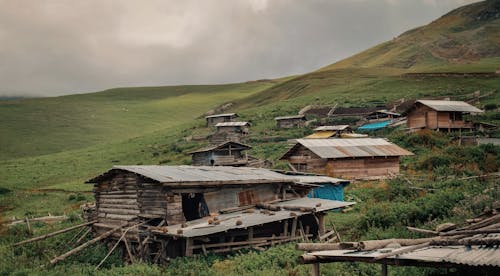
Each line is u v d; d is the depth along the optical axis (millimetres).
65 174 79062
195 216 27516
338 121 92375
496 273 9016
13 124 138375
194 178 23172
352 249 11086
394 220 23875
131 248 23250
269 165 62719
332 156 46594
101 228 26031
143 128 148000
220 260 20203
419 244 10484
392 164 50031
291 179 28312
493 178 34406
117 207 25219
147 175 22250
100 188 26812
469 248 9562
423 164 47375
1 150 112375
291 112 110625
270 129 94875
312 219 26625
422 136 59781
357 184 44438
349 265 16766
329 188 36375
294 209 25109
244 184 25875
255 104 155875
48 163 89812
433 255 9141
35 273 18484
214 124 108188
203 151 64312
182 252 21312
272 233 24734
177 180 21875
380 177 48562
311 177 35125
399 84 129500
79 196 55094
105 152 97375
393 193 34562
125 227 23500
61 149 117562
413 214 23922
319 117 99125
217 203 24688
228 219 22641
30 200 57219
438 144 57406
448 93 105250
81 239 26250
